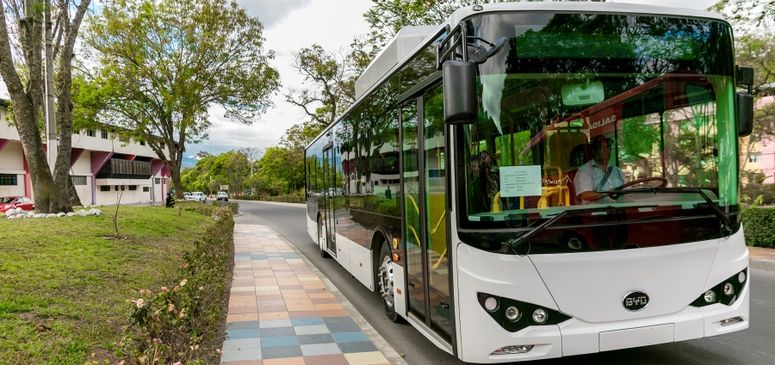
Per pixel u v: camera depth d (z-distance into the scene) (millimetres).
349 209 8672
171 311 4125
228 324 6293
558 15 4035
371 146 7039
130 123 32094
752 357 5016
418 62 5039
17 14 14281
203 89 31234
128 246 9938
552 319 3797
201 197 64875
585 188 3961
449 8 17219
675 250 3982
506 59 3926
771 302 7254
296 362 4941
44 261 7484
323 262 12219
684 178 4195
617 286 3863
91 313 5547
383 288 6789
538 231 3779
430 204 4766
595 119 4043
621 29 4137
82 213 13836
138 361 3469
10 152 39781
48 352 4367
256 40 31609
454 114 3541
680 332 3977
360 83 8055
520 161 3902
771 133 17453
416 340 5914
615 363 4887
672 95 4203
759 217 11625
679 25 4258
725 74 4348
